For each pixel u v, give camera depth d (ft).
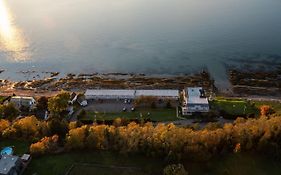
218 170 530.68
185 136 561.84
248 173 525.75
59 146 591.78
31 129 629.10
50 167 546.26
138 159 554.46
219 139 566.36
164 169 504.02
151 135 573.33
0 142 614.75
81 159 559.79
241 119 650.02
